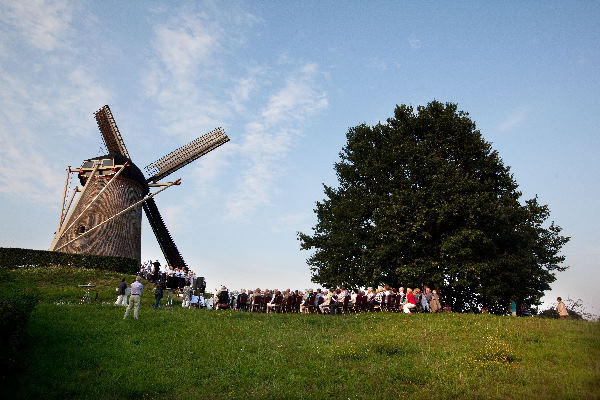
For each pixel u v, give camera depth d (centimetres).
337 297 2450
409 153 3097
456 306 3241
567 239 3384
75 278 3062
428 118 3322
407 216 2884
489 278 2809
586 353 1396
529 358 1397
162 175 4825
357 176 3447
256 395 1134
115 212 4006
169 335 1683
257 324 1992
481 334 1711
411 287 2895
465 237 2756
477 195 2814
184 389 1170
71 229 3844
